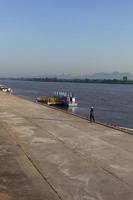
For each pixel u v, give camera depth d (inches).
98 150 733.3
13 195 442.0
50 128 1030.4
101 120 2290.8
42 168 575.2
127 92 7534.5
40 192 457.4
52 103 3038.9
